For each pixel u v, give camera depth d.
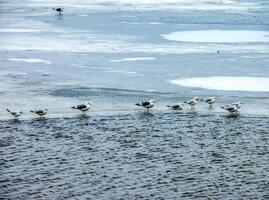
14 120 94.31
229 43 177.50
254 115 96.62
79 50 165.00
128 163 73.25
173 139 83.50
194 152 77.44
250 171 70.00
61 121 93.56
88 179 67.69
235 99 107.44
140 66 140.00
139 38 190.50
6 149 79.12
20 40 184.25
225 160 74.06
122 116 96.50
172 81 123.06
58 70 135.25
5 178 67.94
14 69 136.12
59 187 65.31
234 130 88.00
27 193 63.53
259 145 80.31
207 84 120.06
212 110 100.19
